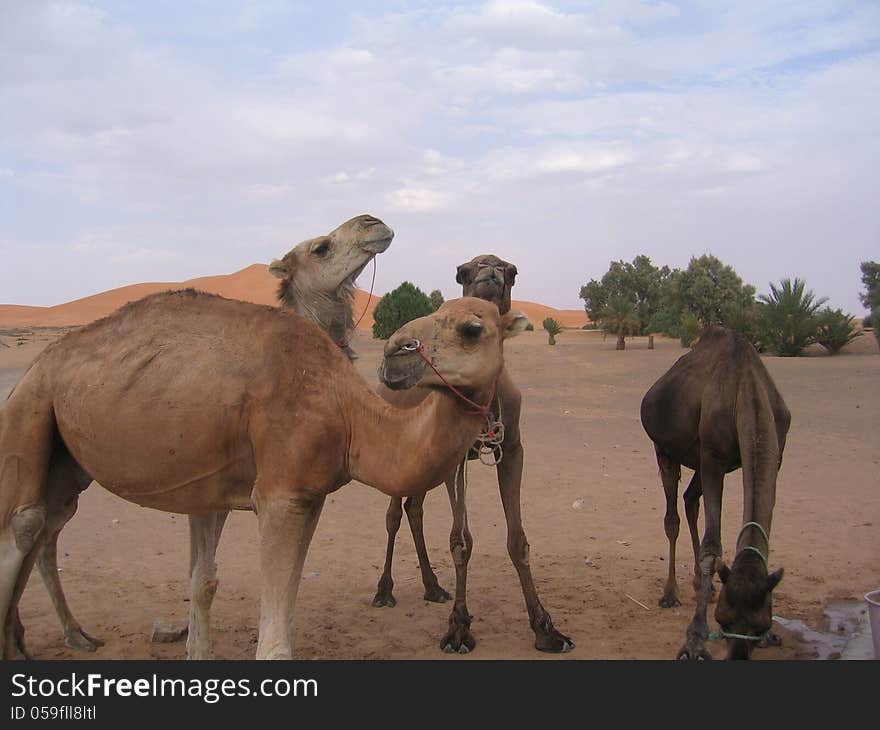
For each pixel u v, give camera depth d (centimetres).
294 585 451
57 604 629
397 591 790
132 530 1012
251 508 491
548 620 626
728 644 493
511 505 629
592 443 1666
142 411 469
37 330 7462
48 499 537
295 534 453
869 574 799
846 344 3975
